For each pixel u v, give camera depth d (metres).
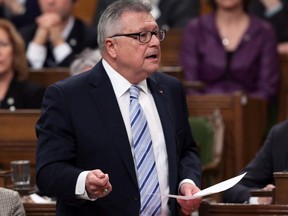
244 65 19.80
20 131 14.81
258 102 18.98
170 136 9.97
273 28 21.14
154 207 9.73
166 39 21.25
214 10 20.34
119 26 9.73
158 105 10.07
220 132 17.34
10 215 9.75
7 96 16.75
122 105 9.91
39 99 16.86
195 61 20.06
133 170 9.72
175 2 22.91
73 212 9.80
